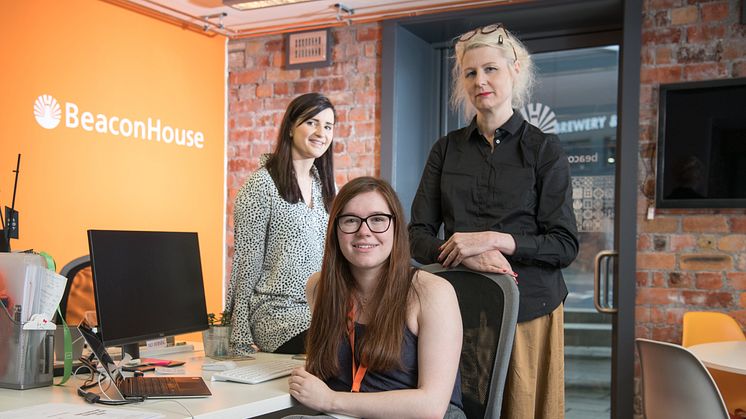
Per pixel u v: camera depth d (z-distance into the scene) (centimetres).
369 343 192
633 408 417
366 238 195
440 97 521
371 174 487
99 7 436
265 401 185
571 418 467
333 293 202
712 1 410
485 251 213
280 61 518
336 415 187
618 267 423
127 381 196
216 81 520
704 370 258
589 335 465
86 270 282
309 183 272
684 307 411
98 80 436
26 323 194
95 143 434
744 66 404
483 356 206
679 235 414
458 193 242
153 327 227
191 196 498
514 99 244
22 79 396
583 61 475
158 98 474
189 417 167
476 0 451
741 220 403
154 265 231
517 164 235
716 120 405
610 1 423
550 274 232
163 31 478
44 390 194
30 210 399
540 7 436
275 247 257
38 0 404
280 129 262
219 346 247
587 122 472
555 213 229
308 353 205
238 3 457
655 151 418
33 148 401
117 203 447
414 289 194
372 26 490
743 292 401
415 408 182
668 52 418
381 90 483
